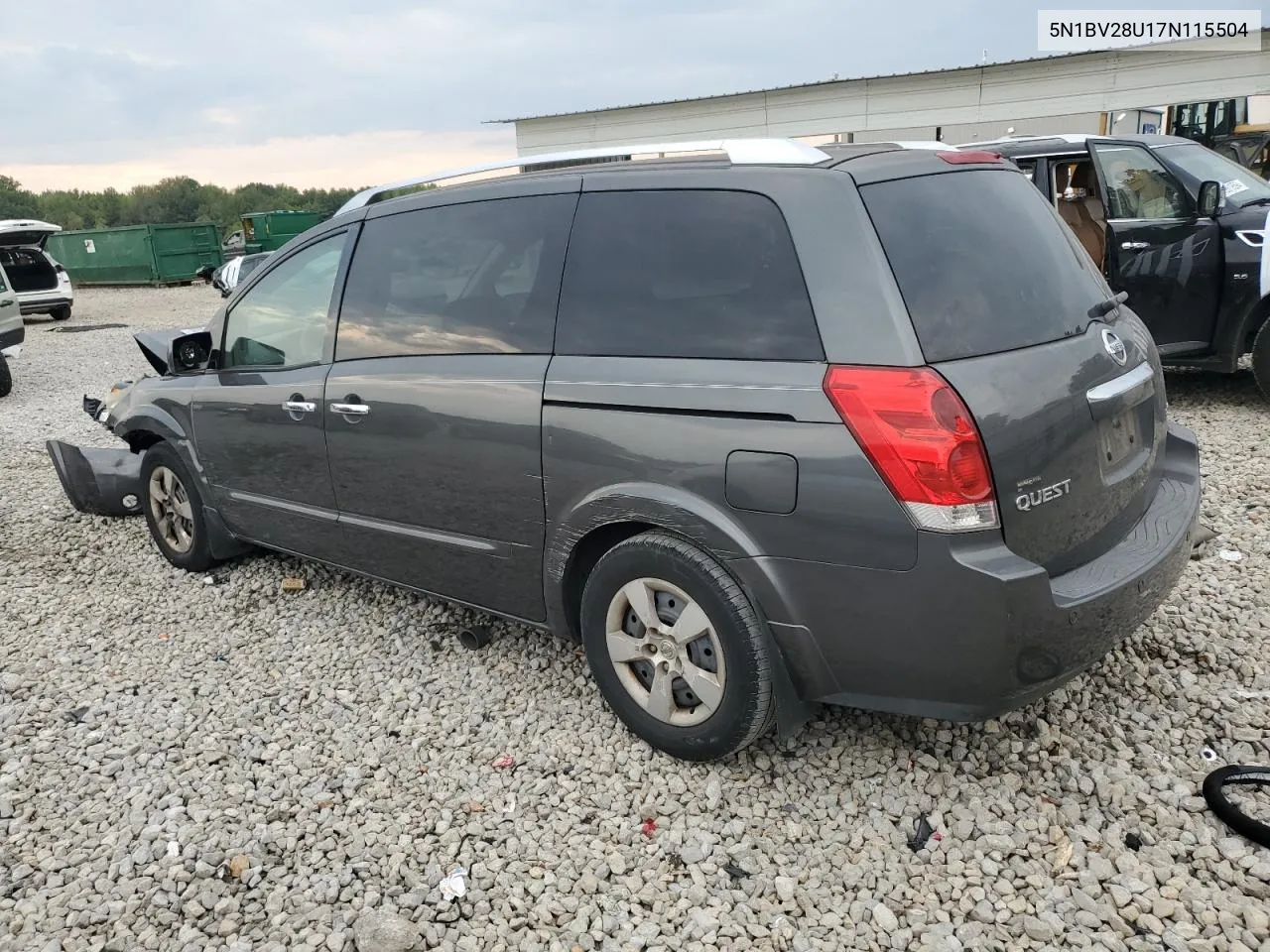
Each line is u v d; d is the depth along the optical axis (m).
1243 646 3.58
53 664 3.99
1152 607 2.83
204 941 2.46
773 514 2.61
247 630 4.25
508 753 3.21
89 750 3.33
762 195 2.76
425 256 3.55
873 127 23.02
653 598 2.95
